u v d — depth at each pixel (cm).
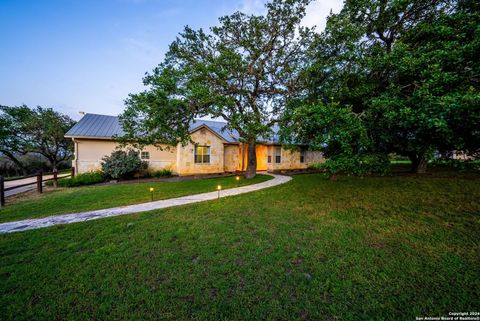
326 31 534
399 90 375
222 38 998
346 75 486
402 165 1739
